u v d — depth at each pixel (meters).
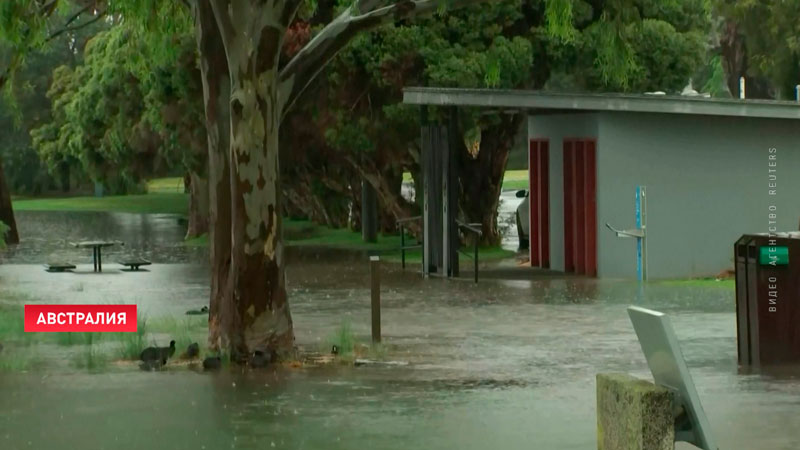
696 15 68.38
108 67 81.25
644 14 67.00
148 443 21.27
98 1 43.47
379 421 23.00
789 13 99.19
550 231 58.84
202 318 40.22
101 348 33.44
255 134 30.31
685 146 54.03
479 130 70.56
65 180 176.75
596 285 50.41
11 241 86.44
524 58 62.53
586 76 66.12
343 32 31.23
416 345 33.44
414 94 52.81
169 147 79.31
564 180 57.12
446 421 22.94
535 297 45.88
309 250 72.50
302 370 29.41
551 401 24.95
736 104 52.91
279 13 30.06
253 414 23.81
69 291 50.03
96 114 84.38
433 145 55.06
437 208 55.03
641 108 52.34
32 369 29.83
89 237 91.94
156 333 36.38
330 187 85.75
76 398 25.80
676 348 14.26
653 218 53.72
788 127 54.56
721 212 54.28
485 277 54.41
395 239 81.31
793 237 29.03
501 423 22.67
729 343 33.00
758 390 25.67
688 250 54.03
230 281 30.77
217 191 31.36
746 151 54.41
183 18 37.38
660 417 14.59
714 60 121.94
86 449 20.86
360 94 63.97
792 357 29.11
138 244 83.06
